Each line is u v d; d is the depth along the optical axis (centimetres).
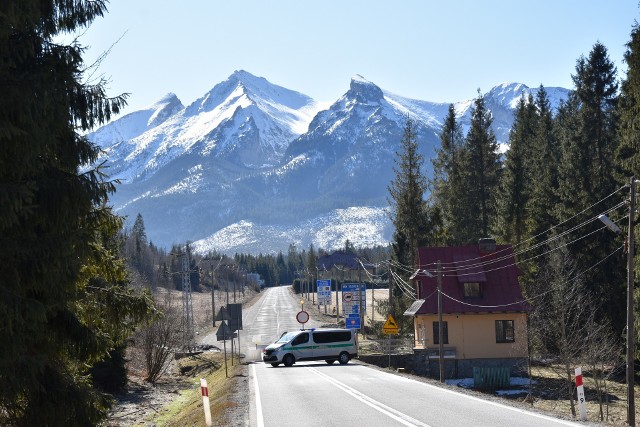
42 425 1445
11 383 1328
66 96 1411
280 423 2000
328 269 19162
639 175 4188
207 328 10169
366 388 2938
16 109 1273
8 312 1245
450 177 8969
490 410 2125
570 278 5325
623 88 4738
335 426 1892
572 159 6178
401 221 7756
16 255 1323
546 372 5344
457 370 5438
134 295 1798
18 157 1307
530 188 7575
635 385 4916
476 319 5466
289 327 9638
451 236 7850
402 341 6081
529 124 9500
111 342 1684
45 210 1377
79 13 1520
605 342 4184
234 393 2986
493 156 8594
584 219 5862
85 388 1516
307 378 3566
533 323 4941
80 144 1542
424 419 1950
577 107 8806
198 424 2341
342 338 4881
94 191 1459
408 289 6969
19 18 1293
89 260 1683
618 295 5500
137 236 16838
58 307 1484
